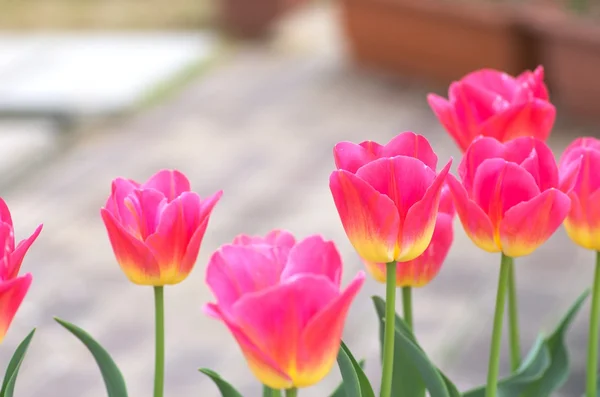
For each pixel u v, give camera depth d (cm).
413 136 78
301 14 717
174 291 376
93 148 514
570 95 503
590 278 375
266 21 667
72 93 580
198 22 696
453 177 80
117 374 86
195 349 338
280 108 561
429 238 75
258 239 73
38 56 642
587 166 85
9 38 680
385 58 593
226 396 80
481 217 80
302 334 60
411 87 579
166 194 81
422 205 72
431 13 550
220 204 446
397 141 78
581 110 503
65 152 509
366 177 73
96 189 468
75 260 400
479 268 384
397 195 73
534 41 517
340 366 76
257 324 60
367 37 592
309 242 63
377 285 370
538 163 80
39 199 459
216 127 538
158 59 636
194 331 349
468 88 93
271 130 531
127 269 77
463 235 411
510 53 525
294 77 606
